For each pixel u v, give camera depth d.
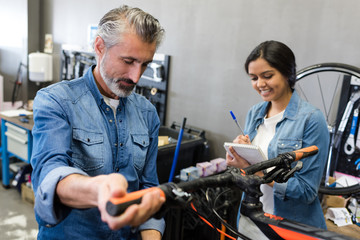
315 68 1.90
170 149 2.12
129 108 1.07
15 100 4.13
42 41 3.95
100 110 1.00
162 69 2.77
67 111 0.92
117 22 0.83
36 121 0.88
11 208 2.83
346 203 1.82
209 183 0.60
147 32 0.82
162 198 0.49
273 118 1.39
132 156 1.04
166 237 1.70
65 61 3.48
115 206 0.44
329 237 0.58
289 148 1.27
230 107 2.45
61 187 0.67
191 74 2.64
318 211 1.33
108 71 0.89
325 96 2.02
